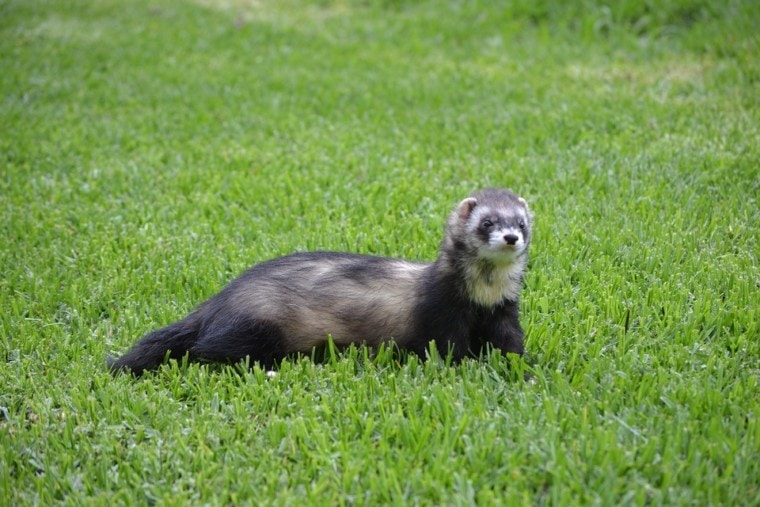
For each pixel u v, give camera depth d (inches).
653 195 529.7
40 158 658.8
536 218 509.0
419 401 338.0
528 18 952.9
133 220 549.0
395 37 966.4
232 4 1158.3
